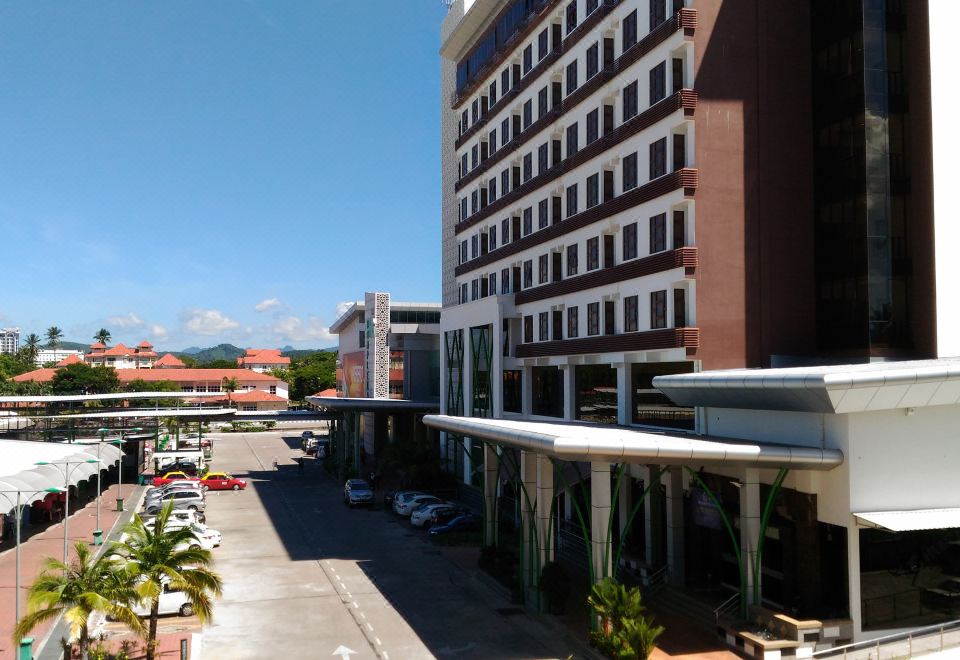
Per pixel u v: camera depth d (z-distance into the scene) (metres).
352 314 99.31
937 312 33.62
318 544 43.44
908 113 34.88
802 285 35.91
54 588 22.16
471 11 61.00
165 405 126.00
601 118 42.34
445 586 34.41
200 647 26.61
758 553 26.27
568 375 45.12
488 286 59.84
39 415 90.88
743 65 35.75
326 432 131.38
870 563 24.98
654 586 31.72
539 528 29.92
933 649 24.08
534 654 25.72
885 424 25.08
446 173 108.75
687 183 34.44
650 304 37.31
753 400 27.88
